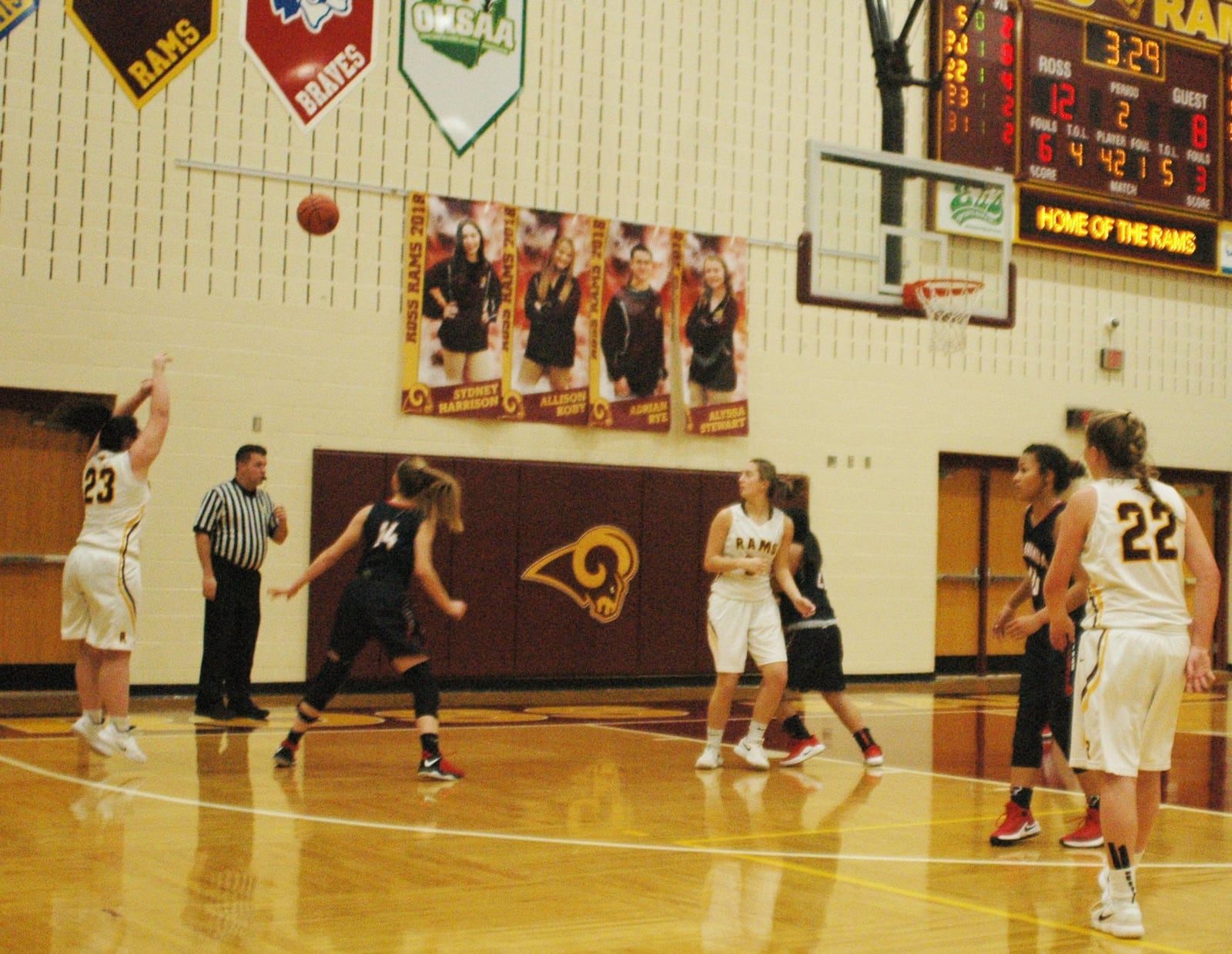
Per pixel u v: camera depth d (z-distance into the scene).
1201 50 17.16
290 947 3.96
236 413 11.96
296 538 12.19
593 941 4.13
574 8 13.59
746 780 7.77
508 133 13.23
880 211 12.62
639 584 13.79
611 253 13.67
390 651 7.44
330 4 12.37
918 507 15.52
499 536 13.07
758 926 4.38
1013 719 11.59
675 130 14.09
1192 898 5.05
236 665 10.16
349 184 12.46
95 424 8.03
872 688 14.80
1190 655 4.60
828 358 14.99
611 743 9.34
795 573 8.60
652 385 13.88
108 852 5.26
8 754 7.92
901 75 12.70
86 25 11.38
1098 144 16.31
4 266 11.09
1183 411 17.50
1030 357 16.31
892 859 5.60
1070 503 4.82
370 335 12.54
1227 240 17.56
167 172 11.70
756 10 14.58
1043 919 4.62
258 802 6.47
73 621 7.51
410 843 5.59
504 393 13.10
